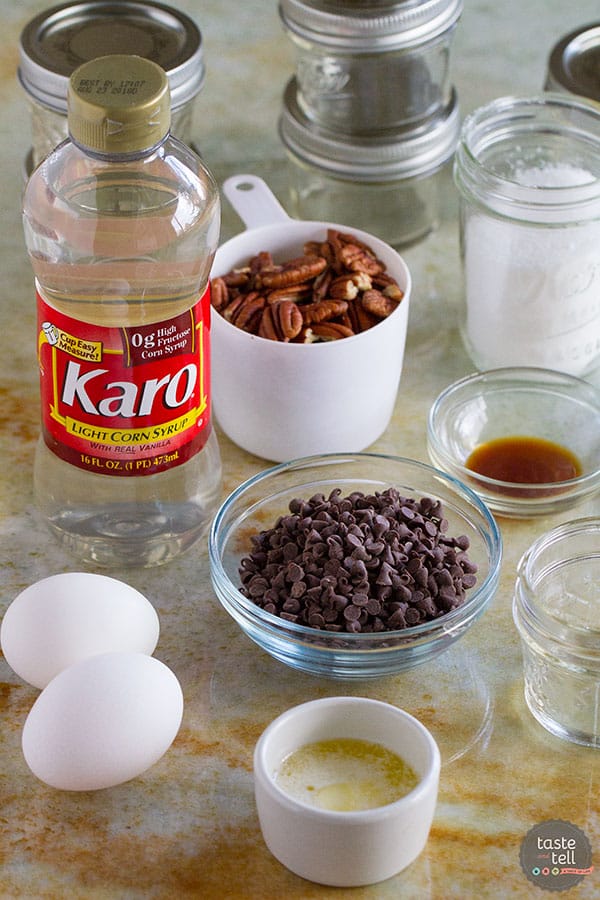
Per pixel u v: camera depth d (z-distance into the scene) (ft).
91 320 2.31
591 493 2.61
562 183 2.74
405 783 2.19
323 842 2.10
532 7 3.68
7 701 2.36
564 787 2.28
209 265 2.49
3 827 2.23
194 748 2.32
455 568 2.41
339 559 2.36
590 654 2.24
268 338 2.62
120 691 2.18
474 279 2.78
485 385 2.78
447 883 2.19
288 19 2.92
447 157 3.05
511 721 2.36
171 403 2.38
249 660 2.43
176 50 2.91
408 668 2.37
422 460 2.71
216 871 2.19
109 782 2.20
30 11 3.67
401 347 2.65
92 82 2.18
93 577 2.33
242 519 2.57
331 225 2.78
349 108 2.96
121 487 2.53
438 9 2.88
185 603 2.50
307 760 2.21
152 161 2.38
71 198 2.39
